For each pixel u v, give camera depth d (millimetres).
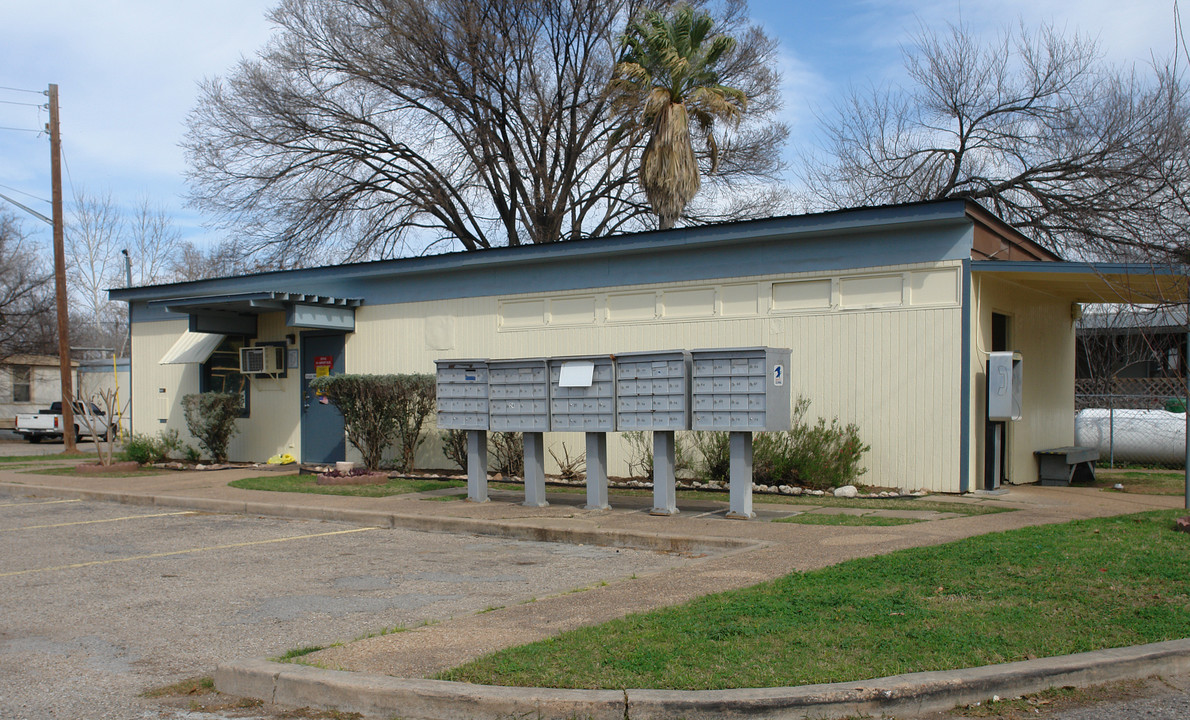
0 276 40469
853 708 4305
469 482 12055
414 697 4453
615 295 14641
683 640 5129
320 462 18141
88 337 62562
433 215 31172
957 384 11742
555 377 11016
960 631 5223
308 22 28125
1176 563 6699
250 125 28484
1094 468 14727
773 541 8461
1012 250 13250
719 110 20234
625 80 20875
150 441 19562
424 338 16797
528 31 28719
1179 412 17984
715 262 13672
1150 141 21750
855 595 6047
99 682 5145
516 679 4574
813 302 12867
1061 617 5508
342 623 6277
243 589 7465
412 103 29109
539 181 30391
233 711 4672
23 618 6609
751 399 9695
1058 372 15641
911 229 12109
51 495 14766
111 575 8141
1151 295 11055
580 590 6723
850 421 12500
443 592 7215
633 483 13461
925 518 9719
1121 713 4387
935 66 27984
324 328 17266
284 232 29344
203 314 18266
